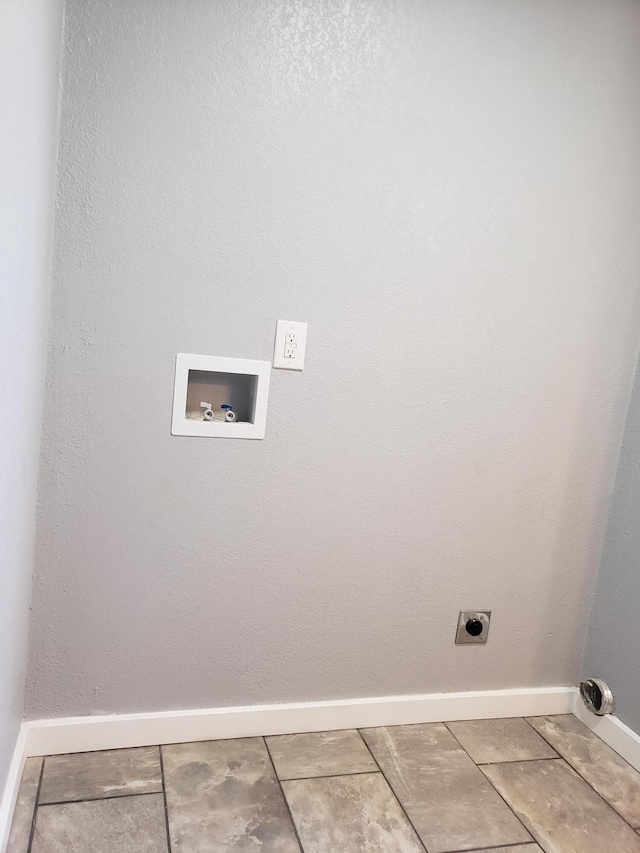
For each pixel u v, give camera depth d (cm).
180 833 140
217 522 166
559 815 158
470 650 193
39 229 124
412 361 174
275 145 155
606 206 181
